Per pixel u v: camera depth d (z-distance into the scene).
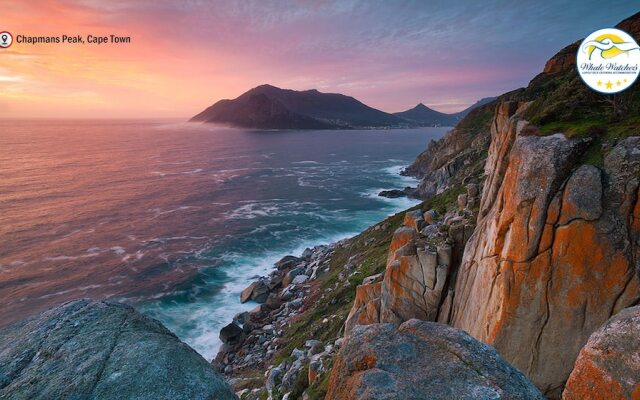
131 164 145.38
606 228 11.05
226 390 5.22
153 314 39.44
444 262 18.05
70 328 6.16
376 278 25.77
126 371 5.15
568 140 12.34
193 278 47.78
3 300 42.16
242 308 40.78
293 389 19.78
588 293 11.34
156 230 66.50
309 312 33.28
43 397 4.78
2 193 89.38
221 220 73.31
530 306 12.18
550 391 12.08
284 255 56.03
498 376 5.15
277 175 126.00
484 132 79.19
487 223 15.48
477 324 14.28
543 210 12.02
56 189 95.50
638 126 11.73
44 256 53.84
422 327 6.30
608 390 5.38
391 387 5.05
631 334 5.44
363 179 118.25
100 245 58.62
